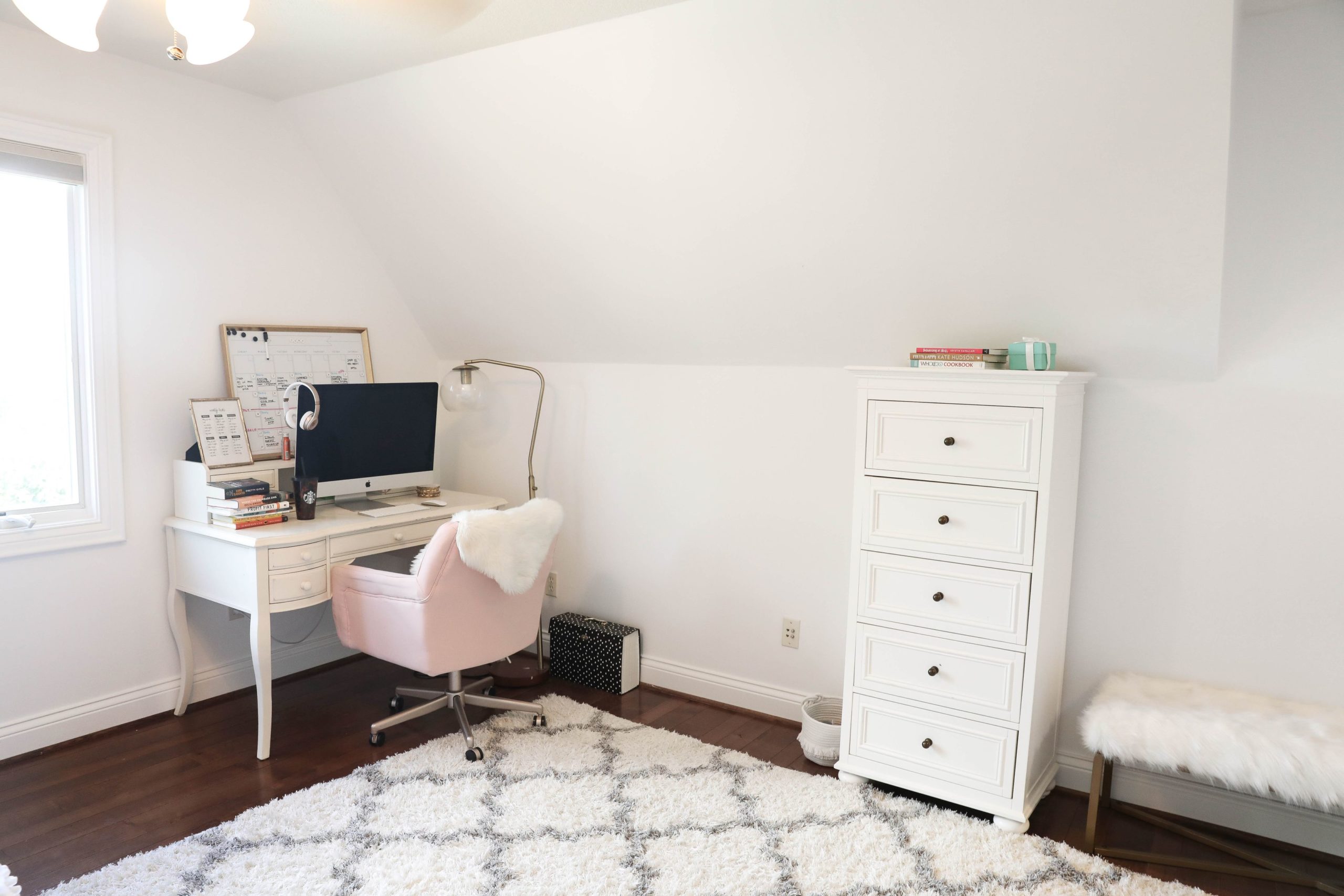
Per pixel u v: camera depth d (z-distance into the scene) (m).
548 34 2.47
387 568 3.22
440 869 2.13
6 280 2.70
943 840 2.31
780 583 3.19
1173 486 2.49
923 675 2.52
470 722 3.03
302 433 3.09
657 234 2.91
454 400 3.53
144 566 3.02
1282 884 2.18
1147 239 2.20
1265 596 2.39
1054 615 2.47
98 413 2.85
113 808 2.44
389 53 2.68
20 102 2.62
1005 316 2.58
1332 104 2.16
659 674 3.50
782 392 3.13
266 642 2.74
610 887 2.07
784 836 2.31
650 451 3.48
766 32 2.21
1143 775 2.57
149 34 2.63
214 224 3.14
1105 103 2.01
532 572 2.79
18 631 2.72
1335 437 2.27
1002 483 2.35
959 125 2.20
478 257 3.43
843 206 2.52
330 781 2.59
